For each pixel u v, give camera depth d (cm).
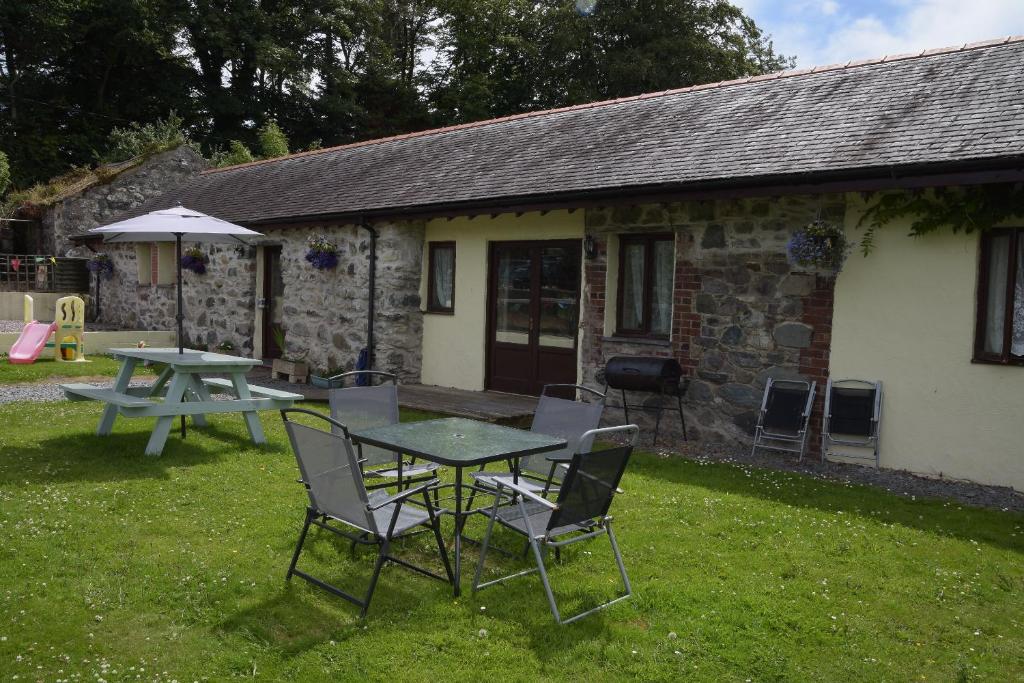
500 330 1058
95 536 466
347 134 3469
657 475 660
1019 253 645
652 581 425
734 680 328
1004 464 649
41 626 355
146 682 314
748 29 3070
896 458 705
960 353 669
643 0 2878
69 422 796
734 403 793
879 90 801
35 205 2080
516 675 327
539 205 883
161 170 2119
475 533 497
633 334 901
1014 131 624
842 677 333
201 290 1480
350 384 1147
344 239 1159
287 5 3300
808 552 476
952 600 412
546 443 446
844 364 728
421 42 3716
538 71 3116
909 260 692
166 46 3075
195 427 795
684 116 941
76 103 3203
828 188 682
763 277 771
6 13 2739
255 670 326
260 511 527
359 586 414
